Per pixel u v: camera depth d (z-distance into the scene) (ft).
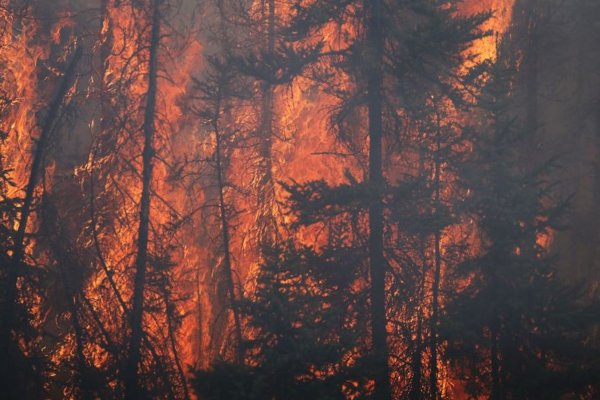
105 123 215.10
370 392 170.50
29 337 200.54
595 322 178.09
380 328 181.98
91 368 197.36
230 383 131.44
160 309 201.26
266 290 143.43
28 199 204.95
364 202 180.24
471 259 188.65
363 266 190.19
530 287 180.24
